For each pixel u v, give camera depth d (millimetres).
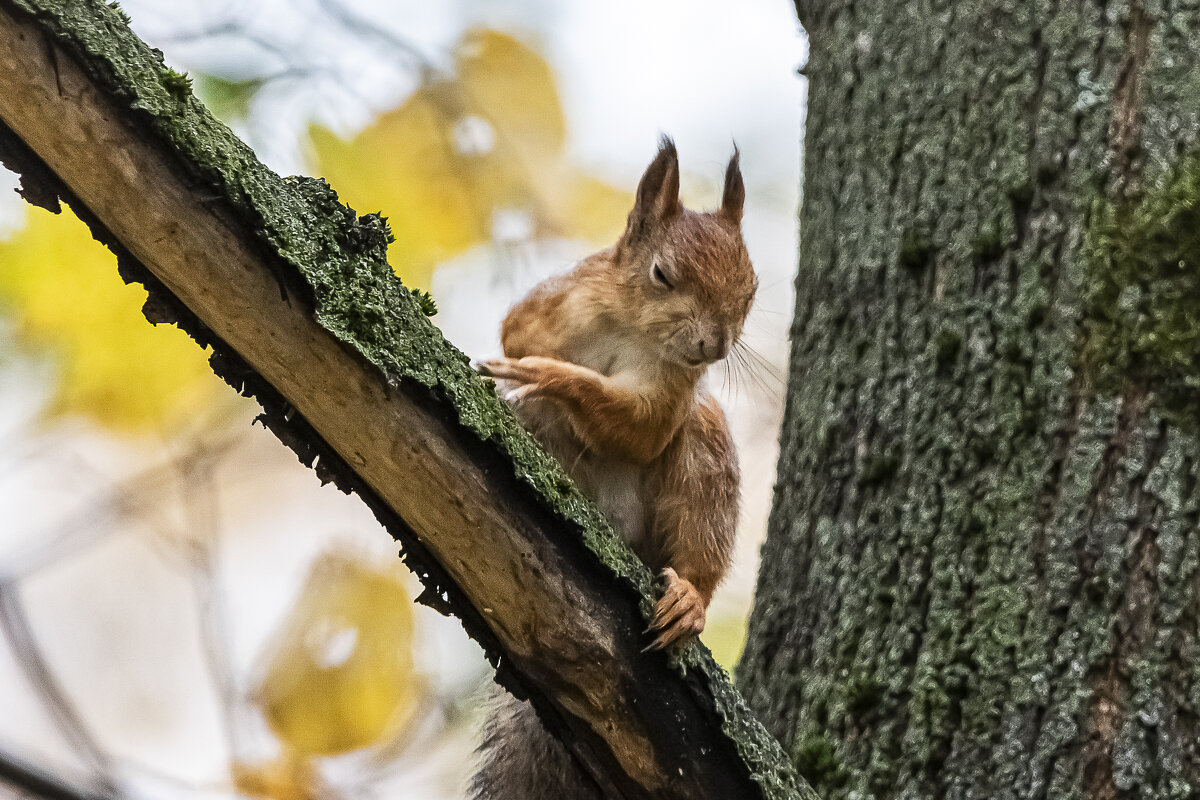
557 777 8609
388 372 6094
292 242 5902
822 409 9055
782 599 8930
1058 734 7438
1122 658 7449
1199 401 7656
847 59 9688
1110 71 8320
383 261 6285
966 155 8781
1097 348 7902
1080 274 8047
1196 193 7867
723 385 10594
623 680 6691
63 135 5512
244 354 6109
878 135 9289
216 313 5949
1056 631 7633
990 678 7746
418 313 6367
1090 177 8188
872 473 8625
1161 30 8242
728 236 9406
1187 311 7762
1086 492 7742
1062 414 7934
